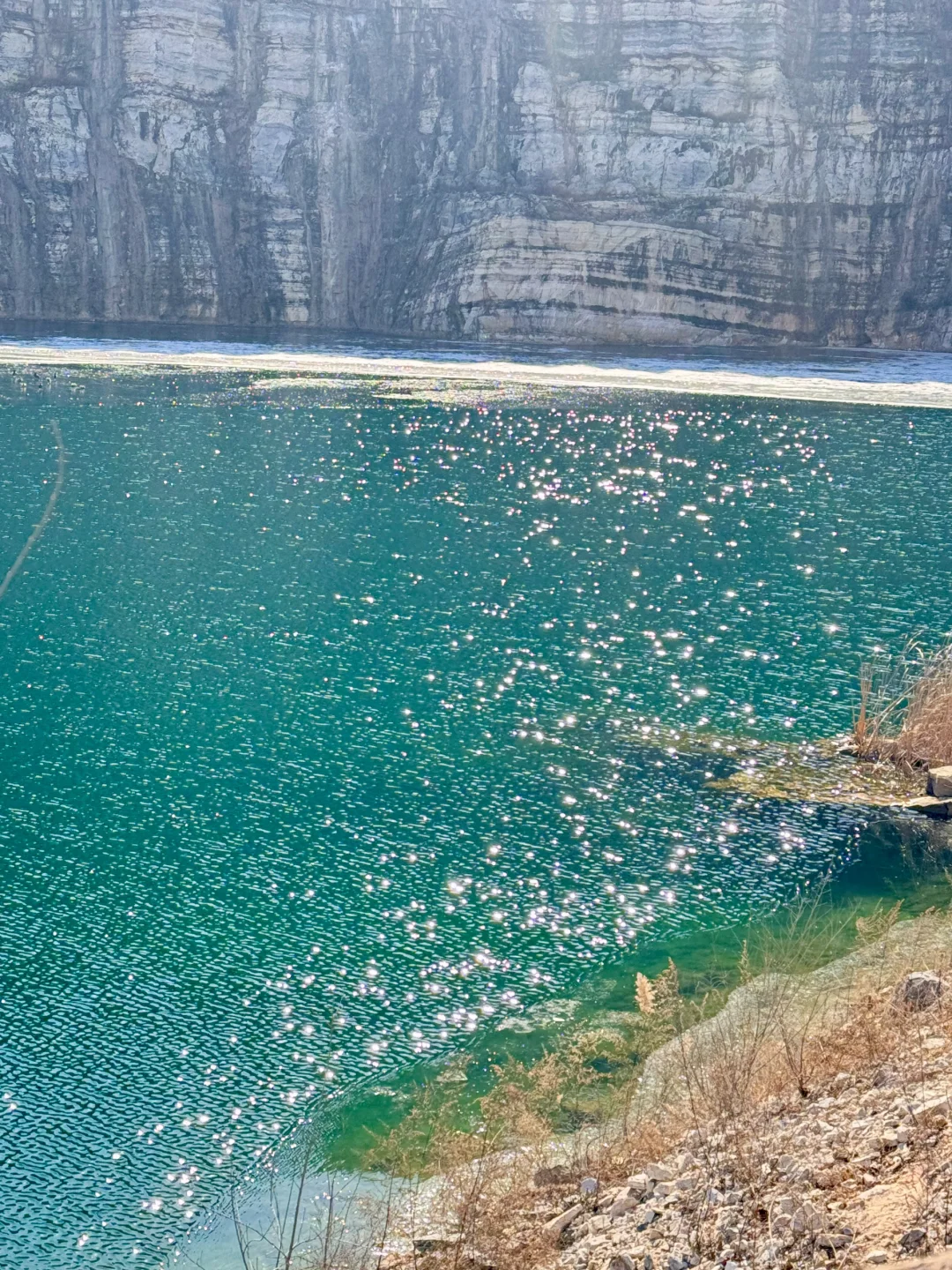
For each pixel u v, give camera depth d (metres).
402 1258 7.75
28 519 30.39
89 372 56.41
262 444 40.97
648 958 12.36
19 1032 11.09
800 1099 8.47
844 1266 6.31
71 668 20.33
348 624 22.91
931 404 54.44
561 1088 9.98
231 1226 8.78
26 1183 9.27
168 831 14.93
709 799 16.03
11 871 13.88
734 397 55.28
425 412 48.56
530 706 19.12
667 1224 7.29
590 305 76.94
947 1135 7.28
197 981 11.91
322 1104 10.15
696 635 22.69
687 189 79.56
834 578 26.84
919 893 13.61
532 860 14.41
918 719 17.61
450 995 11.74
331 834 14.95
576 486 36.38
